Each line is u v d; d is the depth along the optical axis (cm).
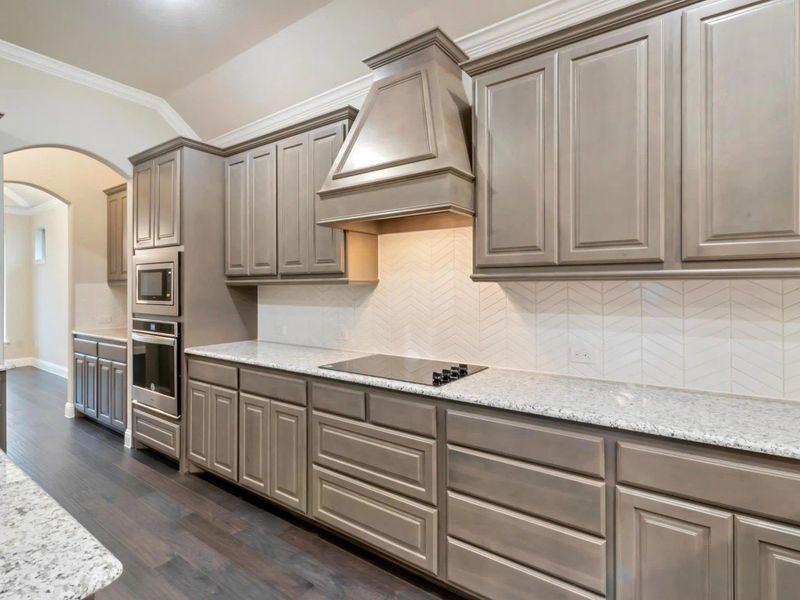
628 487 152
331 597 198
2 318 294
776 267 146
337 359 275
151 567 217
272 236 308
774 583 130
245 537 245
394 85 230
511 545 176
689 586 142
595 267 180
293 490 253
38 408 502
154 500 286
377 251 293
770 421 150
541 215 190
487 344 249
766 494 131
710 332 190
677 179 161
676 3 159
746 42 149
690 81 158
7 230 720
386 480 213
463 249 258
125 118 370
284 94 335
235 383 287
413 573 216
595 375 216
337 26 272
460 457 189
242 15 272
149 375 353
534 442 171
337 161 240
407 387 204
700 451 140
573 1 220
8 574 65
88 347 443
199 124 400
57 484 308
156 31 288
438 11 245
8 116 310
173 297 327
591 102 178
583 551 161
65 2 261
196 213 326
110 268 489
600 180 176
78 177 475
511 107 197
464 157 210
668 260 164
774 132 145
